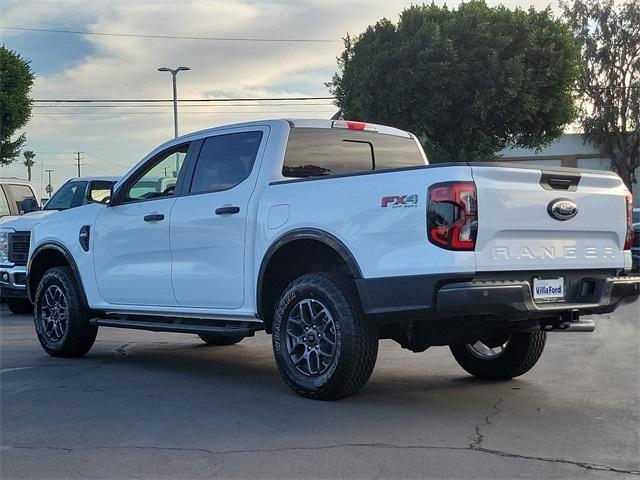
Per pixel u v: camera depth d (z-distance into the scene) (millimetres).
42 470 4145
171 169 7094
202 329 6418
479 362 6645
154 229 6891
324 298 5445
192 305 6621
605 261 5562
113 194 7445
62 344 7805
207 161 6695
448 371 7105
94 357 8039
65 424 5094
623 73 40594
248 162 6352
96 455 4398
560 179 5301
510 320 5090
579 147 42312
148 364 7570
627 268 5746
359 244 5262
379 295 5148
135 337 9680
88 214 7730
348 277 5598
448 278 4812
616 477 4020
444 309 4844
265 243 5887
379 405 5609
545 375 6871
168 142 7176
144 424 5078
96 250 7527
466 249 4812
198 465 4203
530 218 5074
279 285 6078
